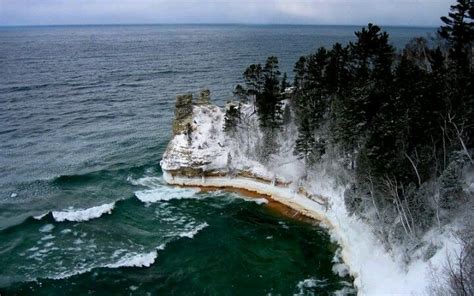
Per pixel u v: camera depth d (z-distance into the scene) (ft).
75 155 269.03
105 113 385.09
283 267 157.38
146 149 281.33
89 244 167.43
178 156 224.12
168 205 203.72
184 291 143.74
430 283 115.96
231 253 165.27
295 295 142.20
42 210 195.21
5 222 182.80
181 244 170.40
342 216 180.65
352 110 175.73
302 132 204.23
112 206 195.83
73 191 216.74
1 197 207.82
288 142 231.71
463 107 149.38
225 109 269.44
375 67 217.56
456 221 135.64
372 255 153.07
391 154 148.66
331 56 233.55
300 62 252.83
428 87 153.89
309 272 154.71
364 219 168.86
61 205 200.85
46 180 227.61
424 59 244.42
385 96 174.50
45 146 286.25
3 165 249.96
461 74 163.84
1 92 463.42
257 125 238.07
